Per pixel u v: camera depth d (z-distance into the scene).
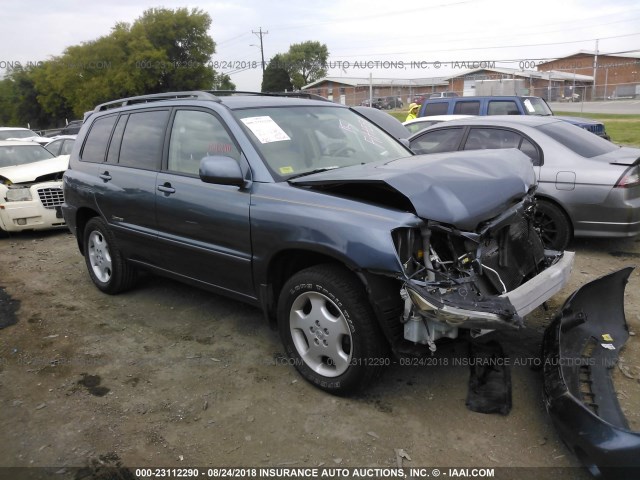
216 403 3.41
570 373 3.18
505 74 47.69
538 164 6.19
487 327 2.80
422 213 2.96
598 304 3.91
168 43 42.38
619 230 5.77
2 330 4.64
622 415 2.96
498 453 2.87
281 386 3.57
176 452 2.97
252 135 3.80
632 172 5.70
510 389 3.34
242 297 3.89
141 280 5.64
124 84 40.72
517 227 3.58
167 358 4.01
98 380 3.74
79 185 5.27
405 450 2.91
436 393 3.41
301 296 3.42
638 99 42.84
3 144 9.45
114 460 2.92
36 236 8.46
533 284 3.28
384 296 3.01
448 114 13.34
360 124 4.64
